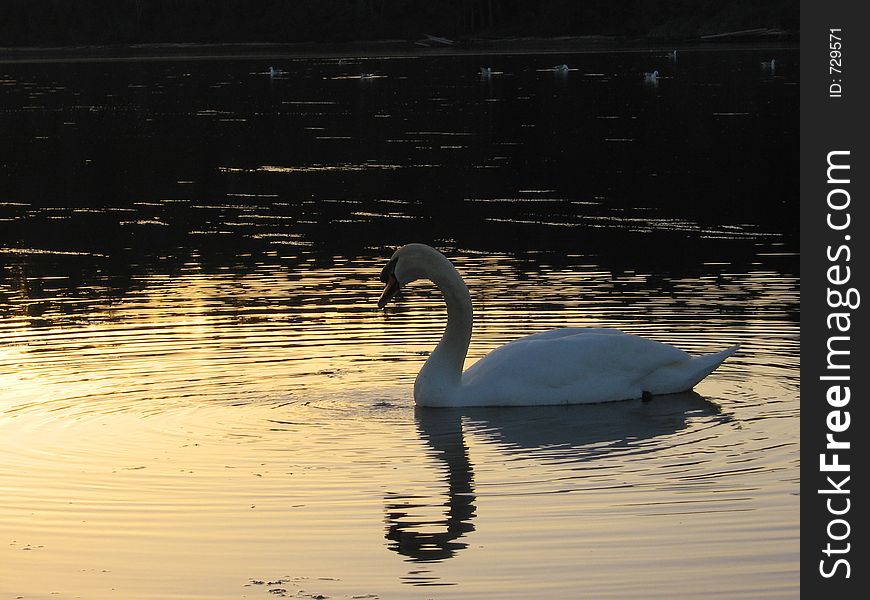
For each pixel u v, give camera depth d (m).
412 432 12.14
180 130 44.72
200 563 8.90
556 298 17.83
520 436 11.99
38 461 11.14
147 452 11.39
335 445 11.66
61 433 11.98
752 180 31.19
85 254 22.88
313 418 12.55
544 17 98.88
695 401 13.27
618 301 17.59
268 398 13.20
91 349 15.20
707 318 16.41
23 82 66.00
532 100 52.31
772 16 90.25
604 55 80.19
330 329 16.11
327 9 102.12
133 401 13.02
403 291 18.56
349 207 28.31
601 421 12.52
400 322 16.44
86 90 61.28
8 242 24.48
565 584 8.46
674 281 19.09
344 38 100.94
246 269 20.81
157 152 39.09
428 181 32.22
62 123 47.41
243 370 14.23
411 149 38.50
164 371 14.20
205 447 11.55
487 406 13.12
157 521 9.68
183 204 29.30
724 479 10.58
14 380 13.82
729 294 18.02
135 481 10.59
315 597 8.34
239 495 10.22
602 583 8.48
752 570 8.66
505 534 9.36
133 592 8.46
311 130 44.22
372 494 10.27
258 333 15.93
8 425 12.23
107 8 103.75
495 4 103.19
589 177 32.44
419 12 103.69
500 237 23.97
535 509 9.88
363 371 14.22
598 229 24.75
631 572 8.64
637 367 13.48
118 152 39.22
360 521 9.66
